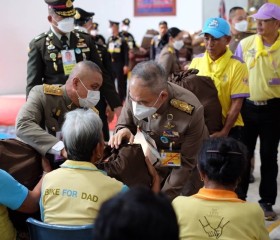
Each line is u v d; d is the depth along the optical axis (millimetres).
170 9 9812
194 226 1599
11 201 1799
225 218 1583
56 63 3006
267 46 3143
